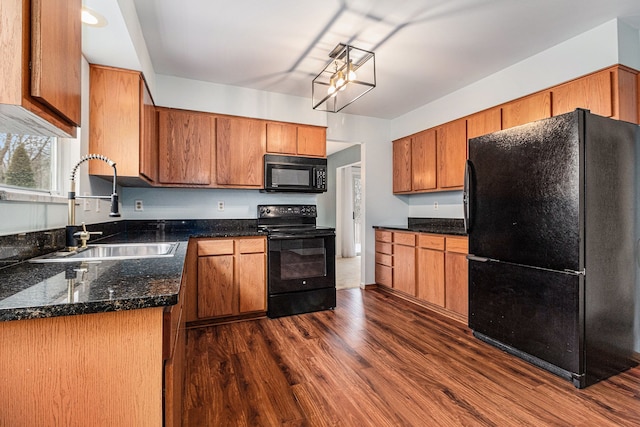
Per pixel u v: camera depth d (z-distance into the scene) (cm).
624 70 221
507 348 230
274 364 214
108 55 202
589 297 185
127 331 83
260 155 342
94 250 174
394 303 355
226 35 236
